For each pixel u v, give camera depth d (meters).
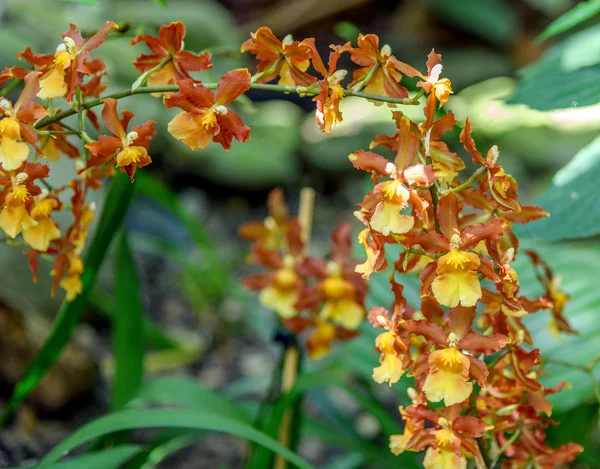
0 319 1.03
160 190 1.13
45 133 0.71
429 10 3.09
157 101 2.14
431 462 0.70
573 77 0.80
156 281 1.75
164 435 0.86
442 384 0.69
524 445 0.75
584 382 0.87
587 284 0.91
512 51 2.96
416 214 0.69
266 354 1.51
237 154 2.36
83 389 1.11
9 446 0.94
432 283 0.69
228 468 1.10
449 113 0.71
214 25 2.26
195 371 1.42
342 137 2.52
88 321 1.41
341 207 2.36
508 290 0.70
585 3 0.78
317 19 2.75
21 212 0.72
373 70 0.71
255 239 0.93
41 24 1.84
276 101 2.79
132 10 2.19
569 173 0.80
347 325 0.89
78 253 0.77
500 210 0.72
